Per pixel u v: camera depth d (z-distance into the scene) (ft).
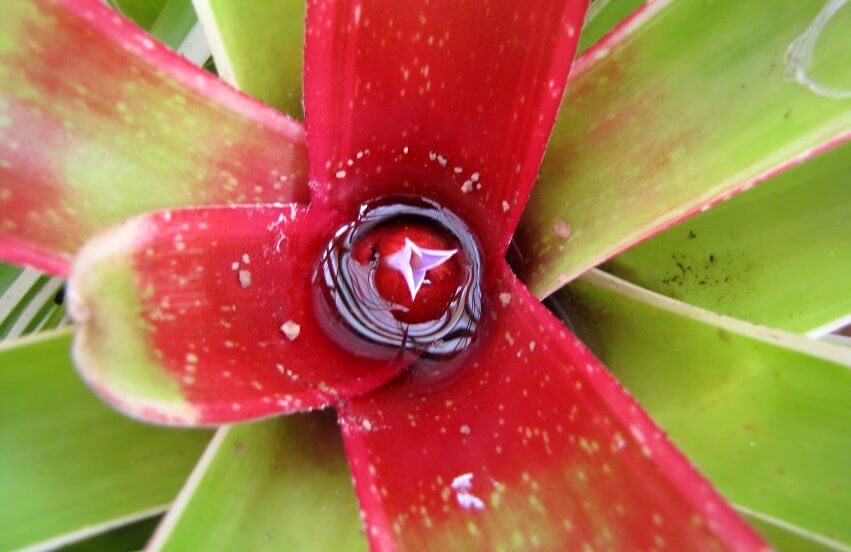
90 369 0.35
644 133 0.54
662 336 0.59
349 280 0.55
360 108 0.51
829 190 0.62
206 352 0.43
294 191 0.55
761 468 0.56
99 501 0.56
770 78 0.50
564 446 0.44
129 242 0.41
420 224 0.58
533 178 0.50
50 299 0.73
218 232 0.47
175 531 0.51
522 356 0.49
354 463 0.46
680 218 0.50
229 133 0.52
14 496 0.55
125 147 0.50
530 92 0.48
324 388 0.48
